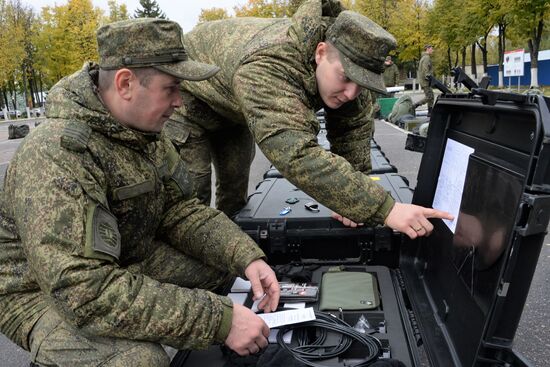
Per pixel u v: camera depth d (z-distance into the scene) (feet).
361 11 101.55
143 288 4.56
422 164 6.56
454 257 5.27
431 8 96.53
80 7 107.04
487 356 4.10
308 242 7.69
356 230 7.43
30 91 132.05
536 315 9.73
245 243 5.95
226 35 7.40
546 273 11.48
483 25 78.13
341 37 5.75
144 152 5.41
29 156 4.59
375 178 9.93
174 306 4.53
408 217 5.57
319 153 5.84
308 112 6.18
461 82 5.21
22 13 114.73
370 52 5.65
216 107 8.07
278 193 9.12
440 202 6.12
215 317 4.66
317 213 7.77
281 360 4.98
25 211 4.45
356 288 6.31
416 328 5.94
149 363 4.62
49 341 4.79
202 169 8.98
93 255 4.42
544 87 100.58
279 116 5.92
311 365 4.99
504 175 4.33
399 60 108.47
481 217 4.69
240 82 6.22
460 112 6.00
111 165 5.00
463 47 92.07
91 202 4.59
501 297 3.82
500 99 4.20
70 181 4.50
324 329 5.54
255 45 6.43
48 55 110.52
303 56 6.16
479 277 4.53
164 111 5.03
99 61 4.84
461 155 5.66
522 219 3.67
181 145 8.69
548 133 3.55
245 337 4.77
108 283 4.42
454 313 5.08
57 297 4.33
